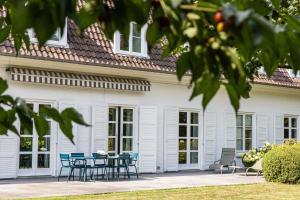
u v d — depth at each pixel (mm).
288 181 21234
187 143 26109
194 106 26250
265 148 25109
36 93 20688
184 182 21016
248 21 1421
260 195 17531
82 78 21531
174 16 1692
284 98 30875
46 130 2230
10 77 19766
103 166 20766
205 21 1661
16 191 16594
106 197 15914
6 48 19188
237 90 1773
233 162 25734
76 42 21812
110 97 23078
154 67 23812
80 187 18234
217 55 1631
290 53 1872
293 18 1839
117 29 1777
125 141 23672
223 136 27469
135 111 23969
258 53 2080
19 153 20281
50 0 1506
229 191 18406
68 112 2127
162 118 25062
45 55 20188
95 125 22484
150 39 2062
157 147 24859
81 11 1826
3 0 2604
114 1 1753
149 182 20641
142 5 1854
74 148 21734
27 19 1489
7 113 2057
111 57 22594
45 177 20891
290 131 31297
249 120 29109
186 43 1890
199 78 1715
